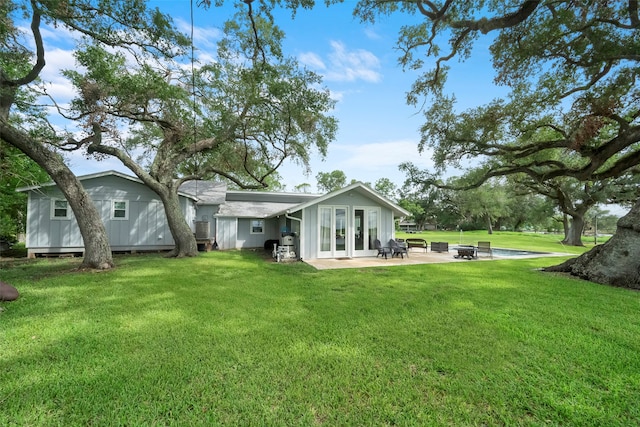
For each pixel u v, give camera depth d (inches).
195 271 354.3
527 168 507.2
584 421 90.7
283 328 166.1
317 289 263.6
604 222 1273.4
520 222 1918.1
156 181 478.9
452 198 1952.5
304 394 103.5
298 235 498.3
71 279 299.6
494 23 284.7
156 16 330.6
